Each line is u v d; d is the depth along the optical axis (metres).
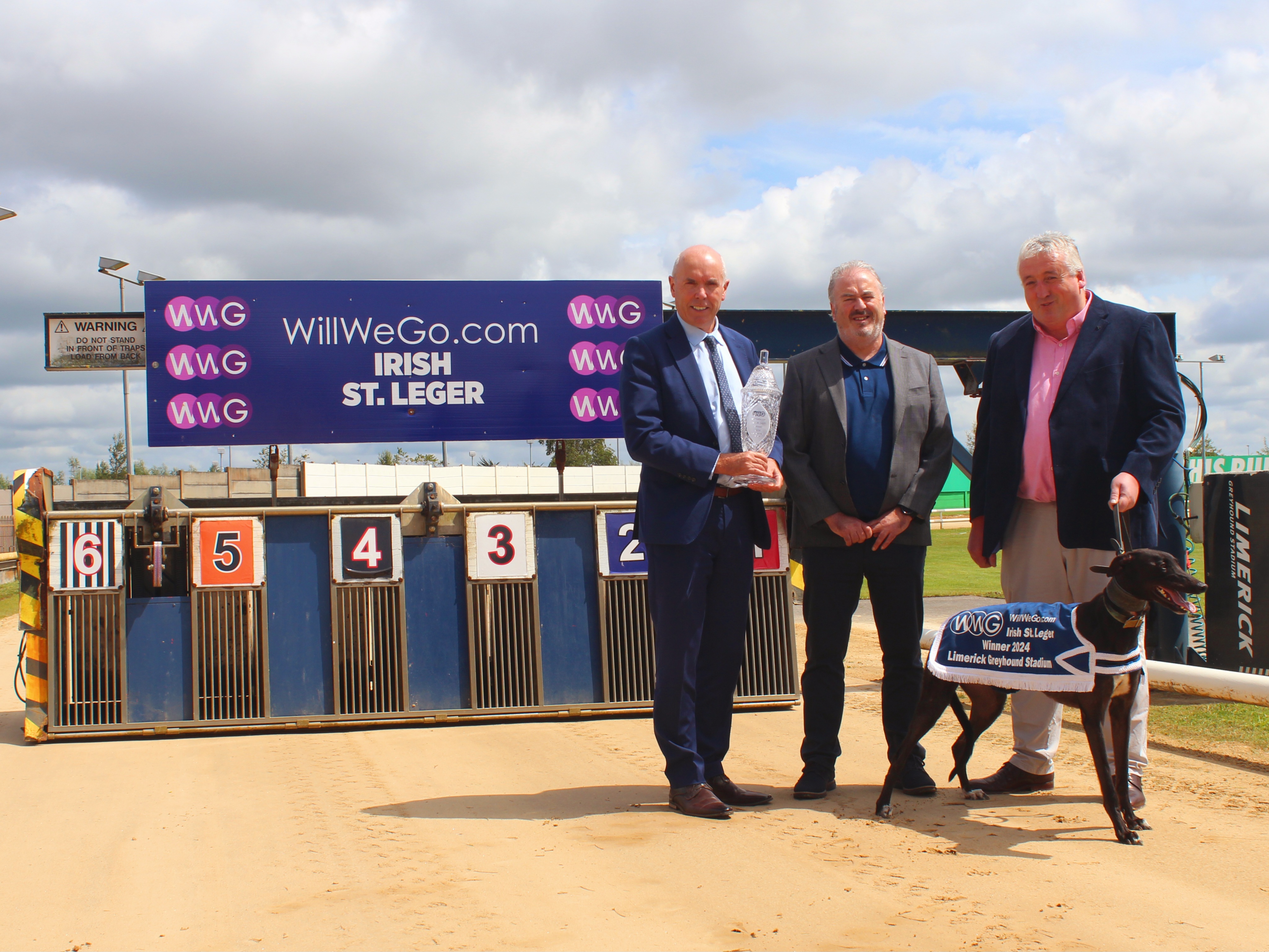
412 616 6.32
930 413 4.48
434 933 2.81
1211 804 4.22
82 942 2.82
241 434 7.00
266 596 6.16
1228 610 7.38
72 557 6.00
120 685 6.02
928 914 2.91
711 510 4.23
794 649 6.74
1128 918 2.87
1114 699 3.75
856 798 4.36
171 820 4.09
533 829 3.85
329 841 3.73
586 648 6.49
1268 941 2.70
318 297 7.07
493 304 7.24
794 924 2.84
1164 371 4.25
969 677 3.92
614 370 7.33
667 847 3.59
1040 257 4.30
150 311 6.92
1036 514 4.49
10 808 4.34
